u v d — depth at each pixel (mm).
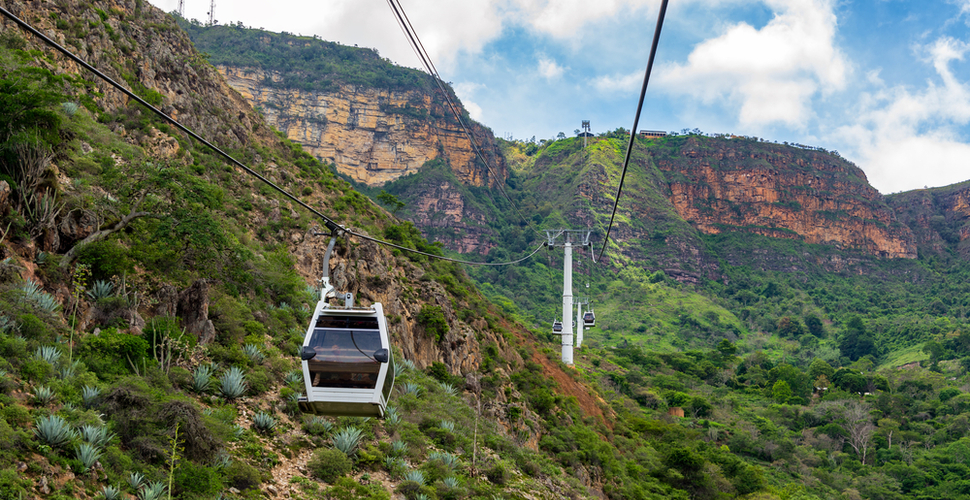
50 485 16594
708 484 72000
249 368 31359
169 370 26625
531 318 195625
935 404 166500
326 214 63031
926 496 112250
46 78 33594
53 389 20516
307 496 23672
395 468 29562
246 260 41344
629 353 181500
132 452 19703
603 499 52188
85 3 55375
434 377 50625
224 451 22781
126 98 53438
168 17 72812
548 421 61031
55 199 28797
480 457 38094
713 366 189250
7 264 24328
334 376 18391
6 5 46219
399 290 55469
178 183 35125
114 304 27250
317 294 46562
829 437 139625
